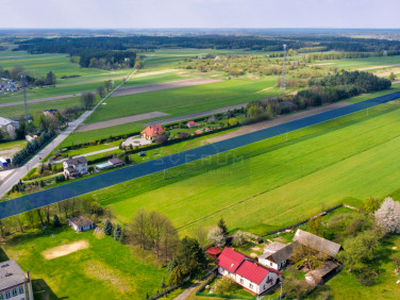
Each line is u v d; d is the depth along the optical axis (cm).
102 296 7094
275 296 7094
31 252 8469
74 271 7806
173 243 8325
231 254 7844
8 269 7169
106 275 7688
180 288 7356
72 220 9606
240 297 7050
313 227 8825
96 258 8256
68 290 7250
